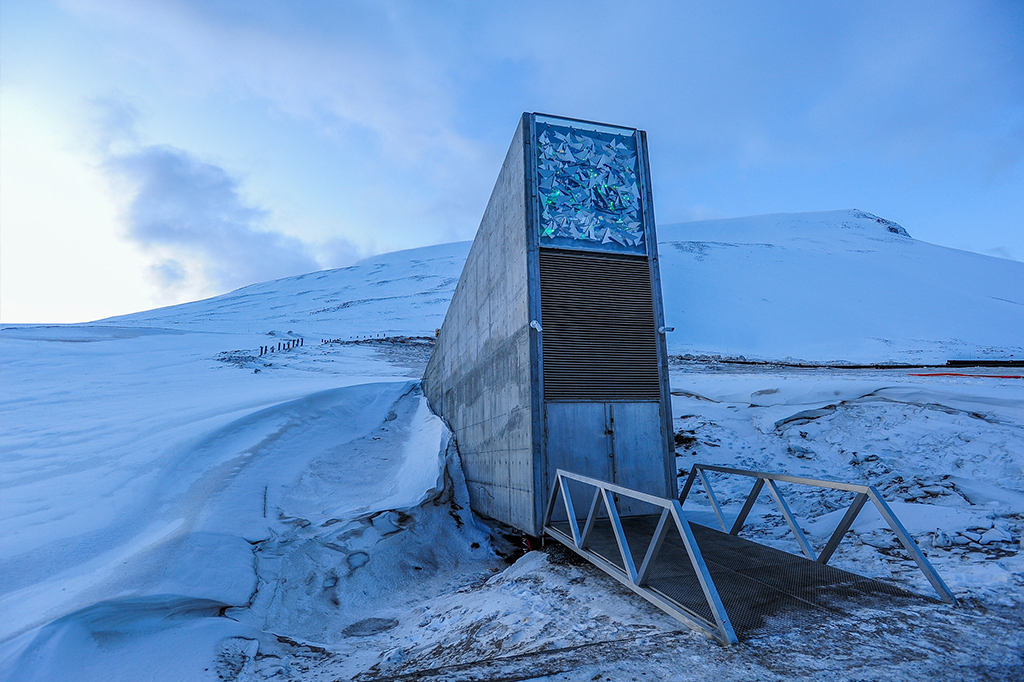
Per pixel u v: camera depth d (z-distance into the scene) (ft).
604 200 24.98
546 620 14.03
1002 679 7.80
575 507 21.67
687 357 96.99
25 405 50.14
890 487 26.35
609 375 23.22
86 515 25.05
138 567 19.25
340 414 47.42
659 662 9.13
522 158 24.09
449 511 30.09
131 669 14.53
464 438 35.60
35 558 21.26
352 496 31.50
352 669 14.55
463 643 14.67
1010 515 18.72
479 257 33.09
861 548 17.01
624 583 13.74
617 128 26.13
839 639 9.62
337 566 22.79
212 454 33.17
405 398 58.03
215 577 19.97
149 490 27.76
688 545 11.06
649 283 24.70
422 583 23.31
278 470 33.04
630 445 22.90
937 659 8.58
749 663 8.76
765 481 17.49
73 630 15.28
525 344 22.81
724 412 39.58
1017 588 11.93
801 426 35.78
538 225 23.50
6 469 31.17
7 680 12.88
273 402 44.50
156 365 78.38
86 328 117.60
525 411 22.56
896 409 33.99
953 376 53.72
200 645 16.07
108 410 46.88
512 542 27.55
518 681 8.85
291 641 17.89
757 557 15.58
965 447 28.43
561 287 23.26
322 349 106.73
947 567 14.01
